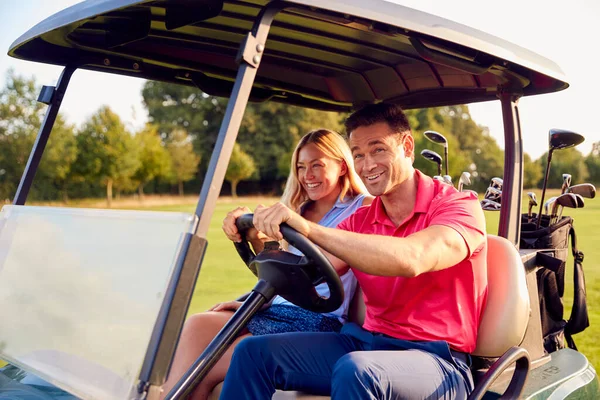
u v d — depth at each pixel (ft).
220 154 4.40
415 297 6.12
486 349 6.22
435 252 5.54
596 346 15.30
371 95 8.36
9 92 101.40
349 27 5.81
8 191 99.55
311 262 5.25
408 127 6.47
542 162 103.09
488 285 6.41
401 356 5.54
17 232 5.98
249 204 92.63
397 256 5.28
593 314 18.48
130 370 4.14
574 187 8.97
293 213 5.23
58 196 106.42
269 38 6.75
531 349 7.02
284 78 8.24
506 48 5.98
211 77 7.90
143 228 4.66
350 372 5.22
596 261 30.53
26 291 5.50
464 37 5.50
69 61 6.90
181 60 7.34
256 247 6.39
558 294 7.93
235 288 23.63
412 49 6.73
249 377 5.89
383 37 6.32
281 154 113.29
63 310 5.03
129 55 7.05
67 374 4.67
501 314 6.21
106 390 4.24
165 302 4.14
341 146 8.01
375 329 6.34
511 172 7.10
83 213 5.42
